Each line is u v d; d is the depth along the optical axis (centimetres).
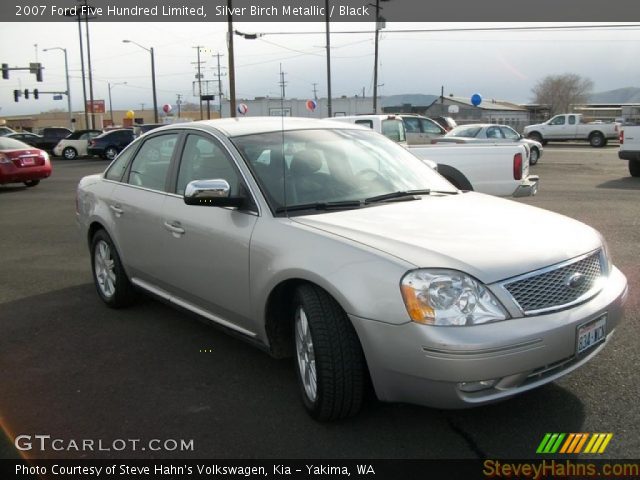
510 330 274
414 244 302
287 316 358
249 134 414
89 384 386
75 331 483
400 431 317
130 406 355
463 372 269
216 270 385
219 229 379
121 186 509
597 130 3328
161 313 523
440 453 297
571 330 288
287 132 429
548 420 323
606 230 830
